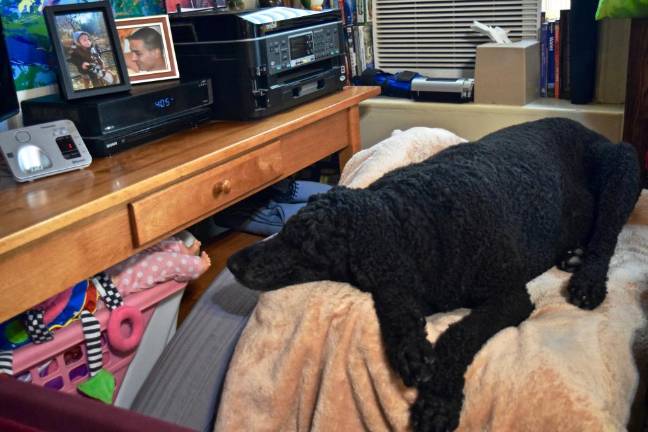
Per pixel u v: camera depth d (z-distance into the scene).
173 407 1.25
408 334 0.95
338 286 1.06
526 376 0.94
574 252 1.27
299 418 1.10
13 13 1.71
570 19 2.14
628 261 1.31
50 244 1.25
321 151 2.08
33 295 1.23
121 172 1.47
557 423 0.90
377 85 2.59
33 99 1.69
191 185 1.55
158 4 2.14
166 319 1.63
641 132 1.81
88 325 1.42
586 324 1.05
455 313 1.09
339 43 2.15
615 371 1.00
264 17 1.88
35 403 0.71
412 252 1.02
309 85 2.05
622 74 2.14
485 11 2.51
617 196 1.27
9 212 1.26
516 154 1.21
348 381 1.04
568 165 1.32
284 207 2.12
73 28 1.61
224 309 1.35
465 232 1.03
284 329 1.11
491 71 2.28
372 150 1.50
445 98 2.39
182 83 1.77
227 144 1.64
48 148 1.46
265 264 1.05
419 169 1.13
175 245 1.64
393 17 2.70
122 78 1.67
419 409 0.95
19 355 1.33
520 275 1.06
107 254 1.38
